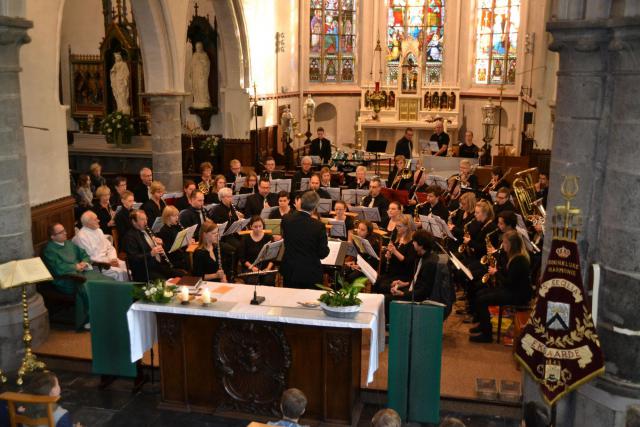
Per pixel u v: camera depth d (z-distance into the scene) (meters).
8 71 7.98
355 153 17.92
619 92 5.88
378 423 4.78
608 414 6.16
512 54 20.72
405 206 12.85
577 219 6.12
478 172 16.31
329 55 22.56
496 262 9.26
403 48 21.42
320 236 7.89
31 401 5.34
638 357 6.07
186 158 17.91
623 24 5.57
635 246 5.93
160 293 7.12
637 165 5.82
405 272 9.19
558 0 6.11
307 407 7.10
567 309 6.13
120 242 11.14
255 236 9.84
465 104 21.89
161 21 13.04
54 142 10.11
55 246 9.29
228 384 7.27
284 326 6.95
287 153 19.45
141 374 7.91
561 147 6.41
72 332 9.22
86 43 18.80
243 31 17.09
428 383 6.92
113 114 17.91
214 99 17.95
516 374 8.02
